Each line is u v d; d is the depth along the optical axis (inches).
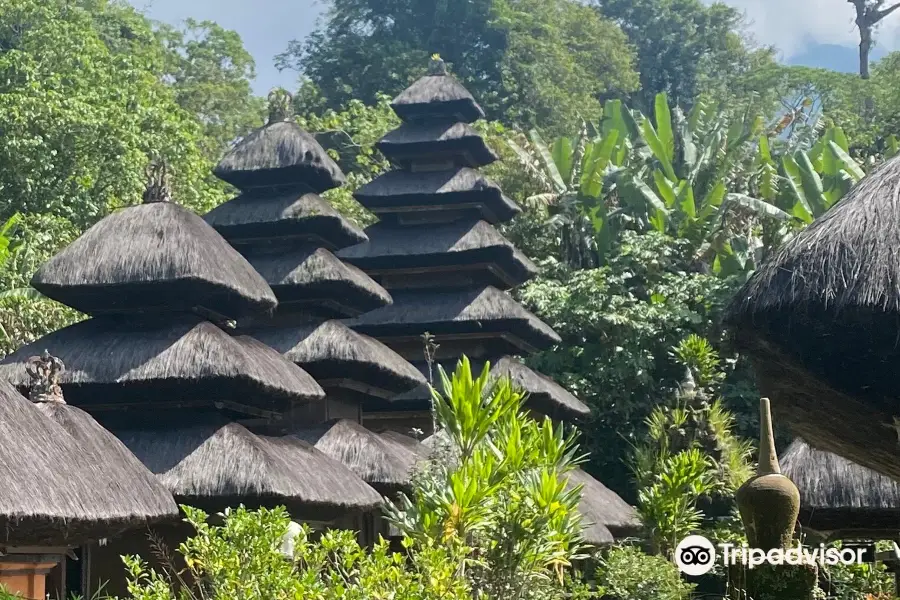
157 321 527.5
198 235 536.4
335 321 665.6
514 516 418.0
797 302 259.3
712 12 1979.6
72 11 1226.6
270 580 306.2
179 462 478.6
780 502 320.2
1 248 815.1
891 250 254.4
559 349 1039.0
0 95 987.9
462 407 460.1
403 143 863.7
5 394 369.7
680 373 1026.7
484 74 1600.6
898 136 1374.3
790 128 1761.8
